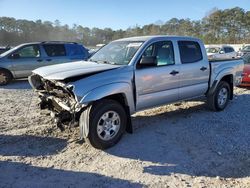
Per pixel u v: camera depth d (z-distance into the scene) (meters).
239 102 8.65
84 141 5.23
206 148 5.03
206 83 6.97
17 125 6.05
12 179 3.94
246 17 84.38
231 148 5.04
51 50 12.47
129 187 3.78
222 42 80.62
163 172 4.20
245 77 10.60
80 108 4.59
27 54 12.01
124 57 5.57
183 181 3.95
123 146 5.06
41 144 5.10
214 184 3.88
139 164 4.42
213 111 7.44
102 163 4.44
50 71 5.05
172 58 6.12
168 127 6.10
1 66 11.30
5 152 4.76
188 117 6.88
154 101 5.74
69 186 3.79
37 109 7.38
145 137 5.50
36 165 4.35
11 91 10.13
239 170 4.29
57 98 5.01
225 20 86.12
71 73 4.73
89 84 4.62
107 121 4.89
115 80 4.93
